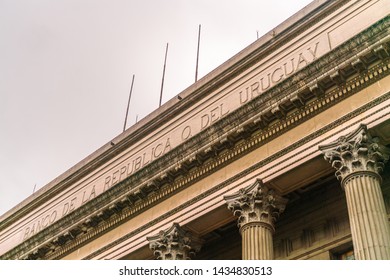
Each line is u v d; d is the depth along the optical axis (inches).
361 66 1163.9
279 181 1245.7
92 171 1935.3
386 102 1114.7
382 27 1135.0
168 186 1481.3
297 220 1365.7
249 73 1526.8
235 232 1475.1
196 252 1413.6
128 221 1579.7
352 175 1087.0
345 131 1151.0
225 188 1323.8
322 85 1213.1
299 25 1438.2
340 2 1378.0
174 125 1685.5
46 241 1775.3
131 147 1815.9
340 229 1275.8
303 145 1213.7
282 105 1262.3
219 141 1357.0
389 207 1194.0
